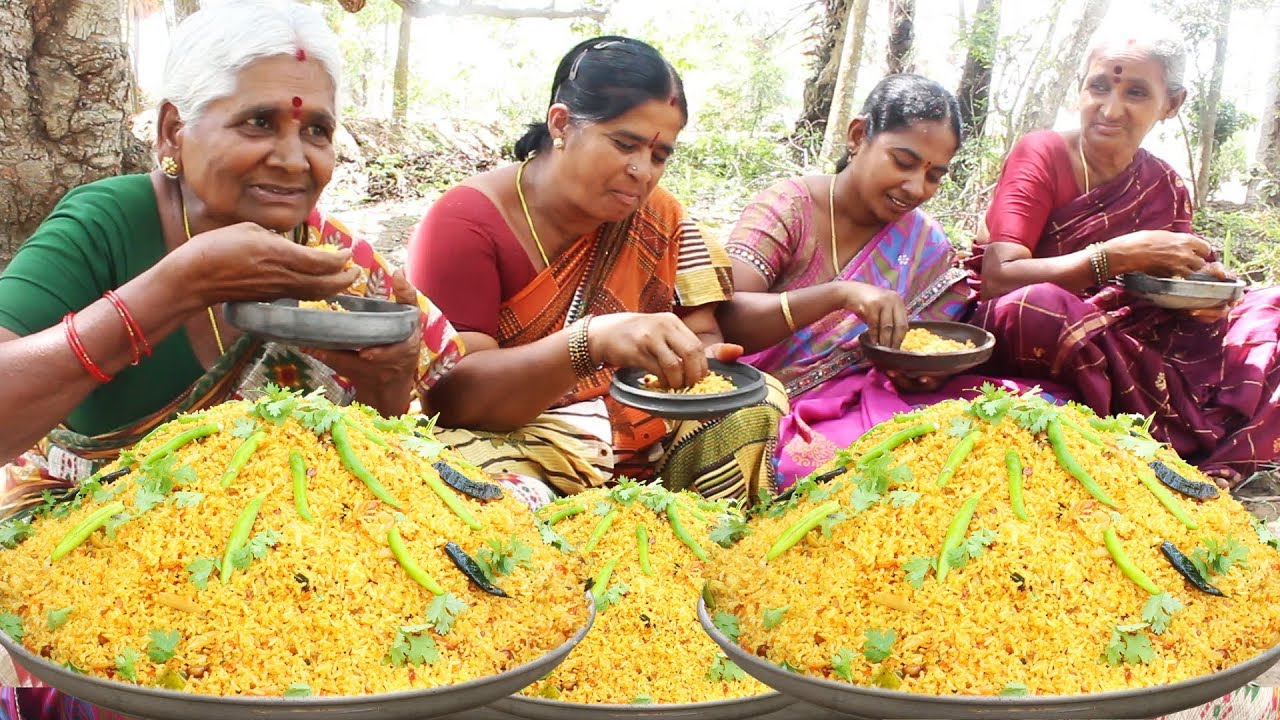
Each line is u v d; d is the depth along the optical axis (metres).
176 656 1.54
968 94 12.38
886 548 1.72
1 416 1.98
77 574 1.63
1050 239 4.82
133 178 2.49
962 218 10.61
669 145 3.23
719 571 1.95
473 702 1.56
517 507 1.93
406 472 1.79
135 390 2.44
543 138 3.34
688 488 3.59
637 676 1.94
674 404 2.84
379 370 2.43
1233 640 1.68
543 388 3.03
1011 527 1.71
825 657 1.66
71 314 2.03
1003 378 4.46
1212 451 4.68
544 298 3.38
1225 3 11.41
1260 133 12.76
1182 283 4.25
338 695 1.52
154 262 2.45
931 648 1.63
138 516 1.66
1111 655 1.62
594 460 3.29
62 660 1.56
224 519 1.64
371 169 11.71
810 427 4.00
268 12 2.30
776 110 15.62
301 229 2.63
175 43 2.34
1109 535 1.71
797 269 4.31
